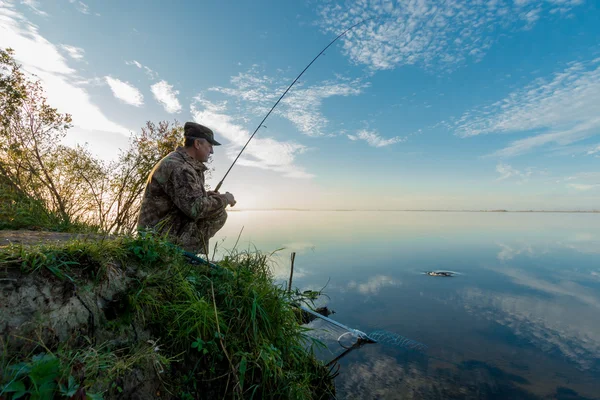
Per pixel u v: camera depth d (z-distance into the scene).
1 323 1.11
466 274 9.38
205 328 1.79
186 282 1.94
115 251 1.71
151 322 1.67
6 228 2.85
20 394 0.98
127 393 1.35
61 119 5.75
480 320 5.35
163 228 2.70
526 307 6.18
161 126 6.55
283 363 2.13
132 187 6.29
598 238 24.73
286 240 17.45
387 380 3.21
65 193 5.63
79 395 1.06
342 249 14.94
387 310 5.78
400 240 20.56
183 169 2.71
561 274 9.73
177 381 1.59
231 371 1.75
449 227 37.53
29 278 1.27
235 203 3.24
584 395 2.99
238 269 2.46
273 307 2.29
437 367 3.55
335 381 3.16
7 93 5.18
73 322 1.34
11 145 5.16
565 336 4.63
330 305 6.03
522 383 3.20
